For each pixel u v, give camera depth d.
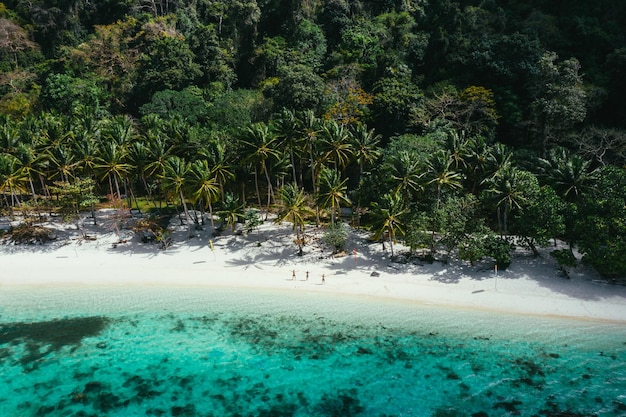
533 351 37.25
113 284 49.91
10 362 36.22
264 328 41.00
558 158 54.12
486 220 57.53
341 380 34.16
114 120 83.94
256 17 102.25
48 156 63.81
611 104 71.31
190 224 64.19
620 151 62.09
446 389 33.12
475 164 57.25
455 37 83.44
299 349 37.91
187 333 40.19
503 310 43.09
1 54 111.38
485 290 46.06
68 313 43.84
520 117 71.25
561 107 64.56
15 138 68.19
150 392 32.97
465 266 50.12
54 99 95.31
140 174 65.44
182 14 108.44
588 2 83.31
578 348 37.53
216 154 58.66
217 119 83.69
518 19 86.62
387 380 34.12
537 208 47.00
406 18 97.75
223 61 99.06
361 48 94.44
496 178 51.31
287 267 52.62
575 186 50.25
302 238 55.72
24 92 102.94
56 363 36.19
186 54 95.62
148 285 49.62
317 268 52.19
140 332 40.41
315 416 30.53
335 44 101.69
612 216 44.25
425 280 48.53
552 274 47.50
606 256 42.84
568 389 33.00
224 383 33.97
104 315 43.44
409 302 45.12
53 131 67.75
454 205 50.62
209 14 108.38
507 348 37.66
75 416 30.56
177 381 34.16
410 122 73.50
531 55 73.69
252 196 74.94
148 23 104.00
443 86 76.94
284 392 32.97
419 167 54.75
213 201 58.84
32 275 51.94
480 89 71.19
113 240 60.03
